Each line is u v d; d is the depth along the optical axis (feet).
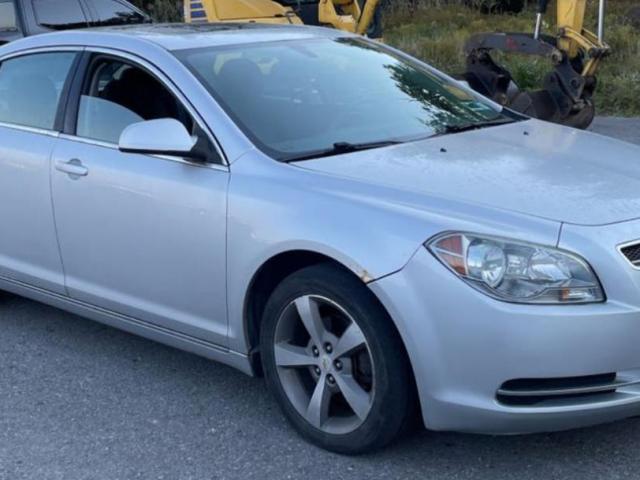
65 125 15.66
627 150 14.48
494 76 32.53
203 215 13.24
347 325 12.09
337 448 12.53
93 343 17.13
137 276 14.44
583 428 13.08
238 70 14.76
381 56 17.01
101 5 43.39
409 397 11.72
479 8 72.64
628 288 10.86
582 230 11.05
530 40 31.83
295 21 39.83
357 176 12.48
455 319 10.96
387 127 14.65
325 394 12.52
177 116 14.16
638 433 12.92
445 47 52.31
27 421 14.17
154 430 13.71
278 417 13.93
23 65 16.89
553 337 10.67
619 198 11.94
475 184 12.19
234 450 13.01
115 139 14.83
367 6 40.40
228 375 15.51
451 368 11.12
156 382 15.35
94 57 15.65
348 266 11.61
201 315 13.75
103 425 13.94
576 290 10.78
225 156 13.32
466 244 11.05
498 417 11.07
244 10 39.50
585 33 32.40
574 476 11.92
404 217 11.53
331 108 14.70
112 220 14.52
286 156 13.21
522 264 10.85
